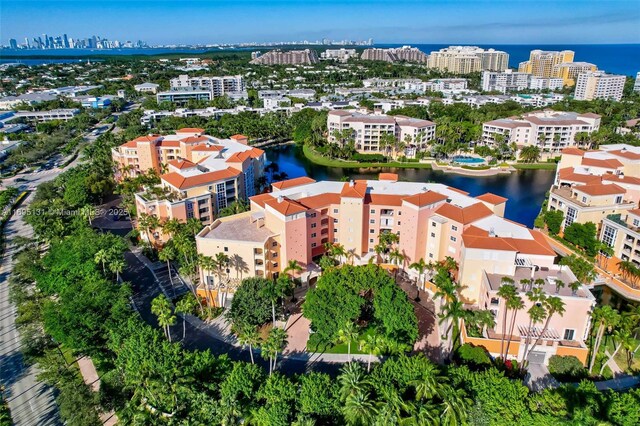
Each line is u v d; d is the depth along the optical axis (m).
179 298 116.94
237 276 116.50
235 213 141.12
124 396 81.50
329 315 95.81
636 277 122.00
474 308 103.88
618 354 94.38
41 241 144.00
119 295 100.38
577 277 102.50
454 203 125.12
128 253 143.12
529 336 88.81
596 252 136.75
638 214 128.75
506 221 114.50
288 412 72.06
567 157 183.88
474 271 102.81
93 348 92.44
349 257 128.75
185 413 76.06
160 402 75.75
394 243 127.56
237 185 163.00
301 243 117.88
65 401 76.94
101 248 120.81
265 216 121.81
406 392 76.38
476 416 69.06
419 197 119.62
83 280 108.12
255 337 84.94
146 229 134.50
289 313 110.94
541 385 86.88
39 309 105.00
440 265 110.25
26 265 122.00
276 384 76.44
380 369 79.94
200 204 147.12
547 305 87.38
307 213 121.31
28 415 81.00
